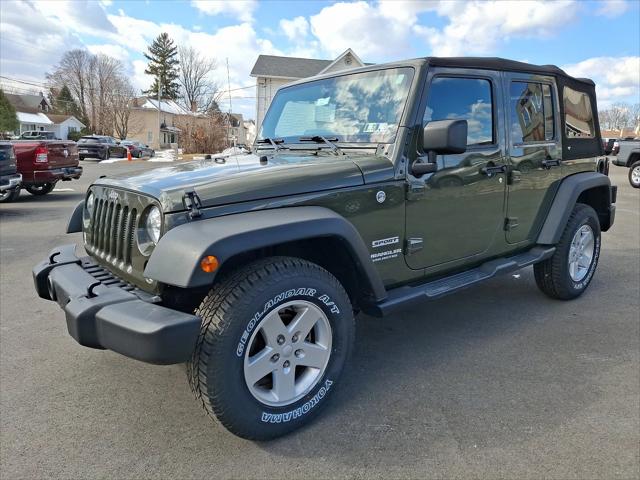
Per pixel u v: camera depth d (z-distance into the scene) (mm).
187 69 54844
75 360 3314
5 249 6473
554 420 2594
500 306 4379
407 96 2924
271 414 2365
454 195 3188
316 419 2607
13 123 47031
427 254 3125
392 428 2527
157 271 2119
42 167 11047
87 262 2938
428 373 3123
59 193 12805
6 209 9930
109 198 2721
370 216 2762
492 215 3518
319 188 2561
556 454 2316
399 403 2766
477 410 2693
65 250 3176
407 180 2898
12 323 3947
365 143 3012
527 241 3957
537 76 3793
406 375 3096
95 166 24578
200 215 2238
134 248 2414
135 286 2463
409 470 2213
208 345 2164
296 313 2475
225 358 2174
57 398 2830
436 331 3818
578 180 4184
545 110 3922
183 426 2562
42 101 76000
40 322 3973
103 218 2791
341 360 2619
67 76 72375
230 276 2316
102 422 2596
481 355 3389
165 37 76625
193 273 2021
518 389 2922
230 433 2480
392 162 2832
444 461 2271
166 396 2861
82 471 2213
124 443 2416
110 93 67188
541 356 3369
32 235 7387
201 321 2105
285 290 2322
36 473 2197
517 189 3674
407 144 2877
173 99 77125
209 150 32625
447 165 3113
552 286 4320
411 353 3422
